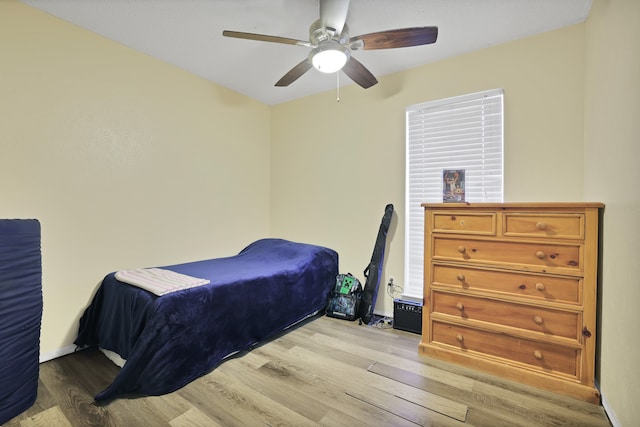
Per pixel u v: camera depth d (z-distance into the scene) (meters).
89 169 2.24
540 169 2.24
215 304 2.02
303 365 2.01
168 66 2.73
